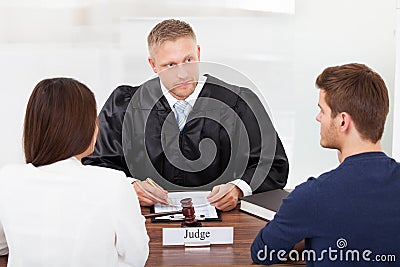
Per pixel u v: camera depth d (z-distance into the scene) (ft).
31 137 5.40
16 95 11.35
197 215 6.98
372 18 11.59
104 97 11.48
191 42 7.64
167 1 11.27
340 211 5.35
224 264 5.76
